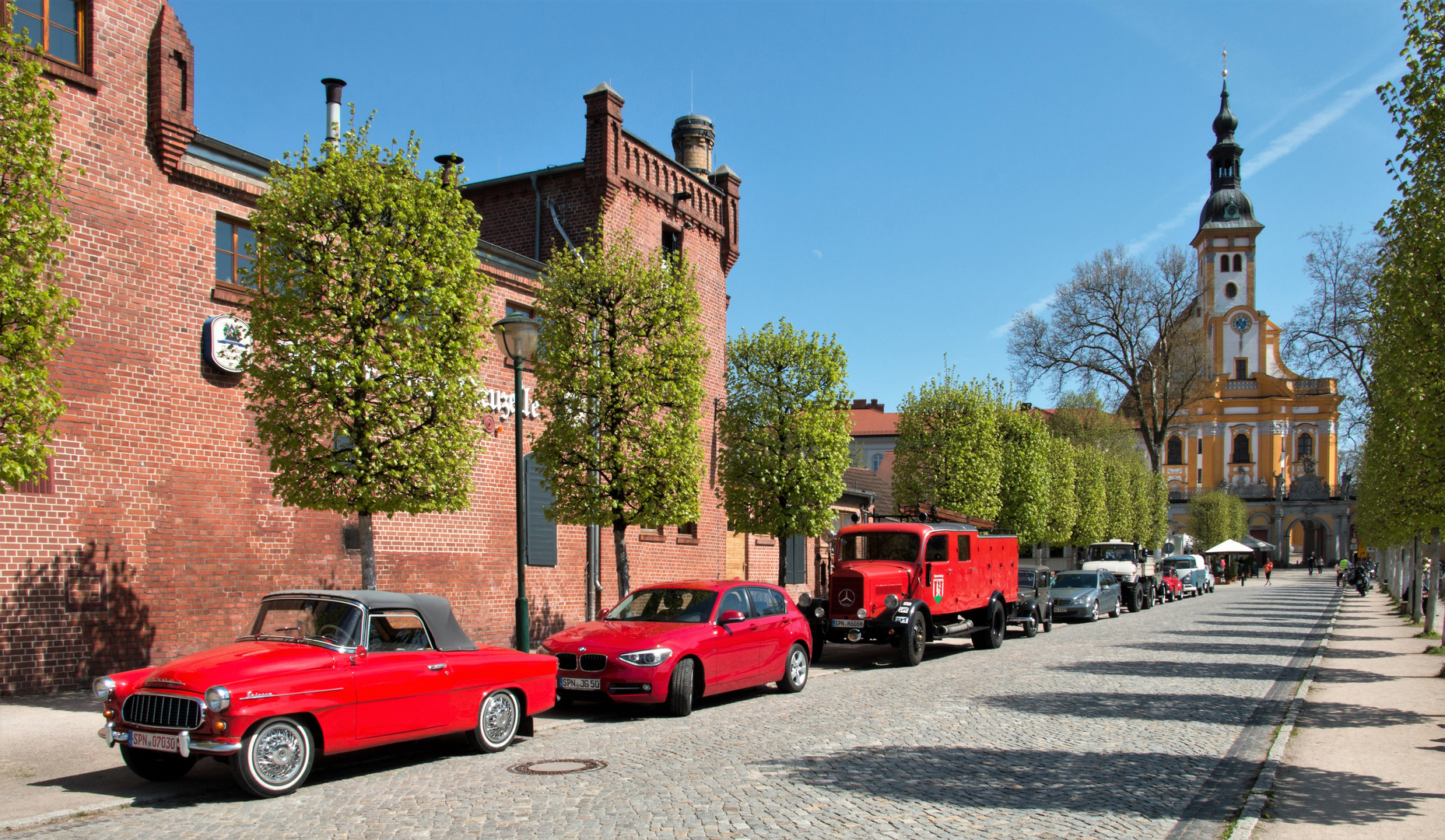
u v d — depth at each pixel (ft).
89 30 40.73
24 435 26.81
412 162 40.45
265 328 37.70
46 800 24.31
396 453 37.35
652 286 52.95
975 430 96.73
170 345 43.04
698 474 52.65
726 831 21.63
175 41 43.57
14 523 37.22
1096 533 150.41
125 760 26.09
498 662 31.32
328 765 29.12
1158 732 34.50
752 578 91.71
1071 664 57.00
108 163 41.04
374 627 28.25
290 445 37.29
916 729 35.06
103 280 40.63
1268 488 310.04
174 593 42.50
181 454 43.16
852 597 58.54
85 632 39.19
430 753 30.91
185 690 24.32
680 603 42.78
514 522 61.62
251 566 45.68
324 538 49.06
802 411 65.41
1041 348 169.17
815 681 51.03
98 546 39.86
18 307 26.68
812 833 21.49
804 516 64.95
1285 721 36.65
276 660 25.66
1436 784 26.89
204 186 44.91
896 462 100.48
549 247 70.49
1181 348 170.91
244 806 24.08
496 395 60.49
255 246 39.45
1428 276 39.58
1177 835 21.54
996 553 72.13
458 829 21.84
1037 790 25.63
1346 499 301.84
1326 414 309.42
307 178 38.22
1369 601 144.56
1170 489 317.01
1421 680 50.83
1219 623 94.48
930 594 61.62
